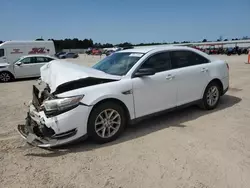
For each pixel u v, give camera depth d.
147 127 4.19
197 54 4.89
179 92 4.38
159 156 3.13
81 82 3.42
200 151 3.22
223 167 2.81
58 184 2.59
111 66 4.28
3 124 4.62
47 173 2.80
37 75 12.60
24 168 2.91
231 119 4.47
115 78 3.70
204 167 2.83
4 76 11.62
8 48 18.17
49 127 3.21
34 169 2.89
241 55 37.44
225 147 3.32
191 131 3.94
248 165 2.85
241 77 9.79
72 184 2.58
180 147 3.37
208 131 3.92
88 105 3.32
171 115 4.81
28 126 3.81
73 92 3.27
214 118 4.55
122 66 4.10
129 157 3.13
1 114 5.39
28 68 12.23
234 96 6.31
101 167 2.91
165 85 4.13
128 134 3.90
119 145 3.50
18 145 3.58
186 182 2.55
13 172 2.83
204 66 4.84
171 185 2.51
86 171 2.83
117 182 2.60
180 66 4.48
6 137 3.90
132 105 3.76
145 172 2.77
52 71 3.74
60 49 102.38
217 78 5.01
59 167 2.93
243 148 3.28
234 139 3.58
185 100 4.52
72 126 3.24
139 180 2.62
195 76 4.61
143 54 4.14
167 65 4.31
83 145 3.54
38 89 3.95
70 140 3.28
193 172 2.73
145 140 3.64
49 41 20.00
